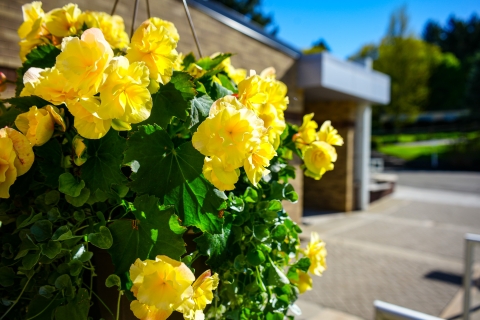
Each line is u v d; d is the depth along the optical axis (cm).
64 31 98
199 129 64
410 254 502
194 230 75
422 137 2694
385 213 795
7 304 75
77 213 73
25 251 70
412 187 1248
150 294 57
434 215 780
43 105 79
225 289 85
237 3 1736
